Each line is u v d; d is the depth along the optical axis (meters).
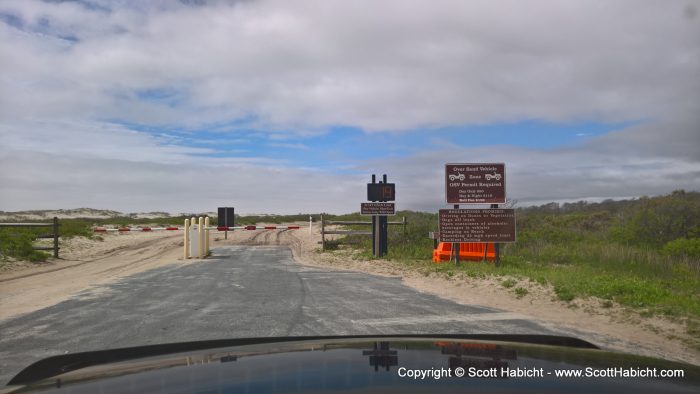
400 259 18.14
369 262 17.47
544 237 20.77
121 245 25.64
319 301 9.13
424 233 23.11
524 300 9.31
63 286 11.43
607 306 8.33
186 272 14.46
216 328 6.78
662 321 7.27
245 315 7.72
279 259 19.11
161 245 25.80
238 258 19.67
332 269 15.50
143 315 7.73
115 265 17.11
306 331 6.59
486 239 14.92
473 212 15.01
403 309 8.35
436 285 11.62
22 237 19.88
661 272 13.35
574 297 9.04
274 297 9.62
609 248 16.45
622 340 6.36
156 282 12.07
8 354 5.47
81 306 8.59
